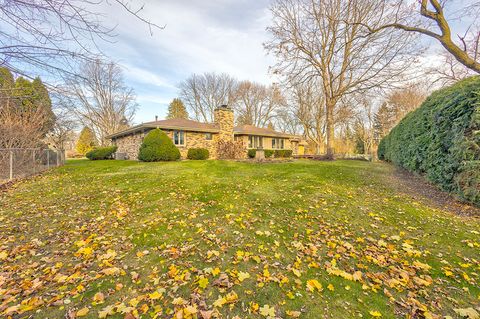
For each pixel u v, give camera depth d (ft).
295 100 93.25
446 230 12.16
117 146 72.18
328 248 10.54
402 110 90.33
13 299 7.27
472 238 11.20
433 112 19.81
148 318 6.48
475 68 18.39
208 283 8.01
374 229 12.51
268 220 13.76
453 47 18.84
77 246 10.88
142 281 8.22
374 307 6.97
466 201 15.79
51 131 48.55
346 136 130.82
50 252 10.38
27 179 28.14
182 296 7.41
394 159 36.22
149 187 22.04
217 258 9.66
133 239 11.50
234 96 120.16
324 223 13.28
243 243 10.98
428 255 9.83
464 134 15.47
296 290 7.70
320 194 18.92
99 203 17.30
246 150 68.85
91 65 10.15
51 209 16.10
